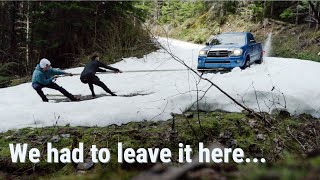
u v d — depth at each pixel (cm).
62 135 798
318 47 2711
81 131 819
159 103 952
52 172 718
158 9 4472
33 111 938
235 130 801
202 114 913
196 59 2009
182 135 786
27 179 702
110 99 1054
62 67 2100
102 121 874
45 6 1978
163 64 1895
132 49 2000
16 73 2020
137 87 1312
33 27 2053
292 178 196
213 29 3959
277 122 845
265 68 1270
